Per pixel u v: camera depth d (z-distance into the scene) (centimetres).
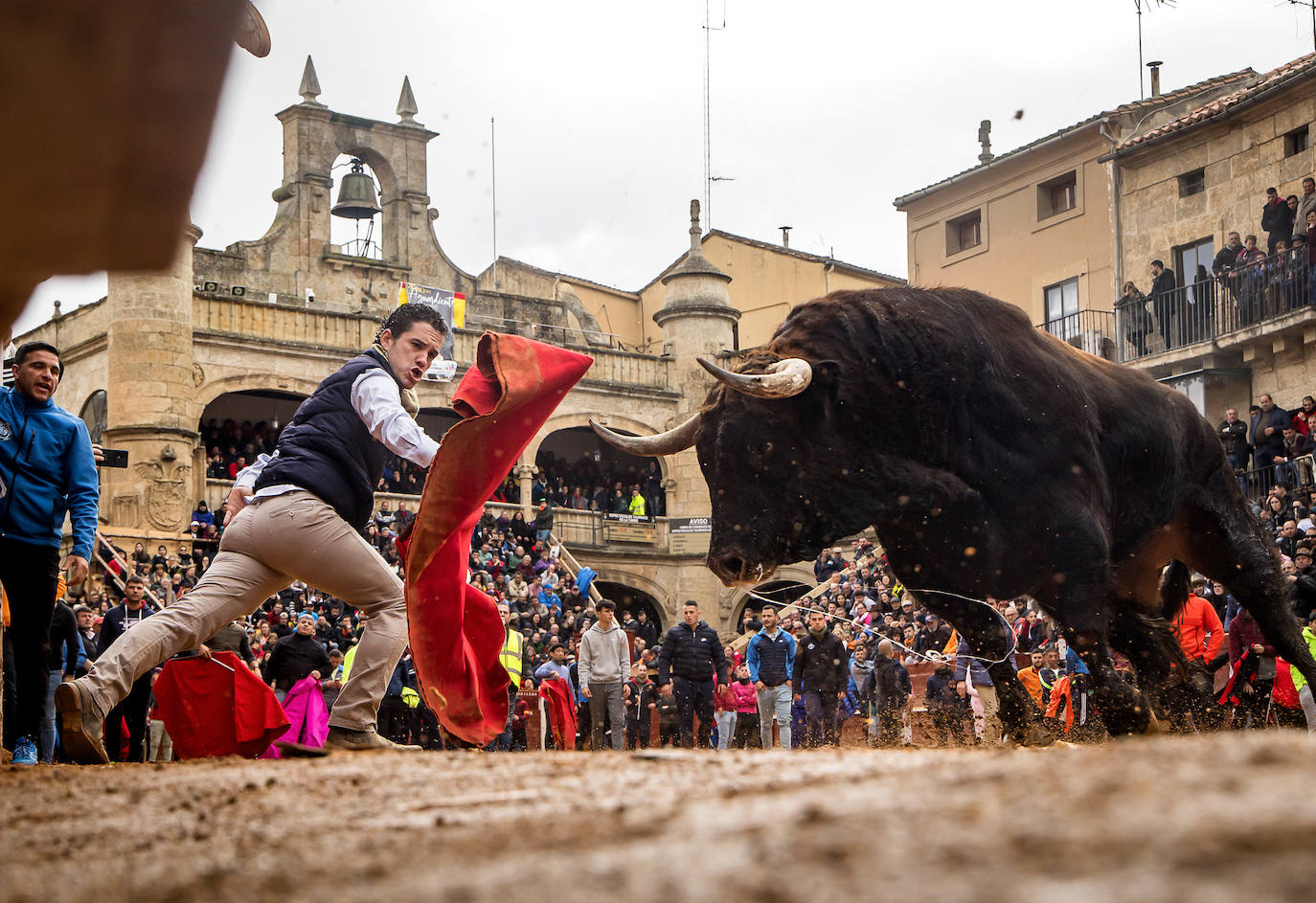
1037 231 3706
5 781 362
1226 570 906
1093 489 740
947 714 1545
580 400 3997
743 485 732
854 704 1719
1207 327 2994
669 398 4153
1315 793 167
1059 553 725
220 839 258
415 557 570
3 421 672
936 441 716
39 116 234
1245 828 151
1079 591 725
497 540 3180
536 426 588
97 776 374
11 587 672
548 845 205
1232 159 3136
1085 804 180
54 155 240
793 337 745
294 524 571
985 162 4003
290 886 196
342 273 3909
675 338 4191
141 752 1105
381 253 4066
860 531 730
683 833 197
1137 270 3356
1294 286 2784
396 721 1681
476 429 573
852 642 1809
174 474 3275
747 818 204
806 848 171
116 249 264
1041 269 3688
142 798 321
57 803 319
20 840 271
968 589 741
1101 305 3519
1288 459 2320
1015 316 760
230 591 573
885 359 720
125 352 3284
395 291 3991
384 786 316
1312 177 2952
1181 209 3256
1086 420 746
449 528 573
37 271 267
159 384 3284
